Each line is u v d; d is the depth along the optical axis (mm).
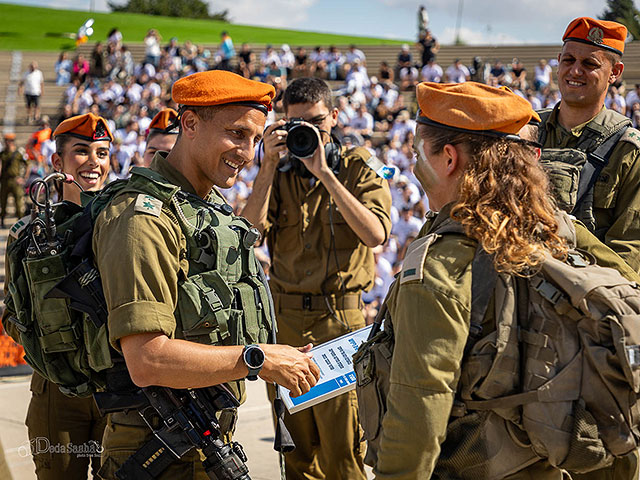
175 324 2018
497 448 1732
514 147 1848
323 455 3393
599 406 1693
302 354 2154
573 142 3055
